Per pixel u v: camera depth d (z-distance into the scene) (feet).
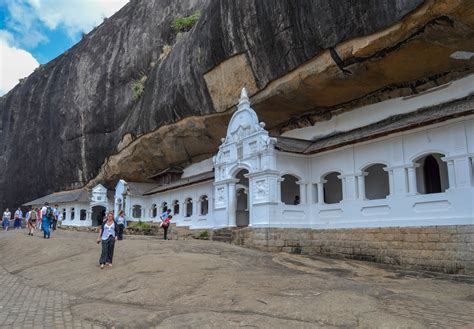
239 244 60.34
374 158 53.11
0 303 26.81
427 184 53.88
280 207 58.23
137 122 103.86
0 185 169.99
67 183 141.69
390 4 44.52
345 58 52.01
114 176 124.98
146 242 55.21
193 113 83.82
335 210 57.41
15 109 177.47
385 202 50.83
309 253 58.23
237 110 68.59
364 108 62.23
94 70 133.69
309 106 66.39
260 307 22.43
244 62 66.74
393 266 46.91
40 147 154.61
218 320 20.25
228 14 66.95
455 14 40.57
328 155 59.67
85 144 130.82
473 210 41.88
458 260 42.11
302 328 18.86
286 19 56.59
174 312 22.63
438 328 18.49
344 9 49.11
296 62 57.77
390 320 19.40
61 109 143.84
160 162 108.68
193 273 32.07
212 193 81.87
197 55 77.51
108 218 39.17
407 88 56.08
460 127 44.37
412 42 46.44
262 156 60.29
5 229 112.68
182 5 118.32
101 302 26.96
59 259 45.34
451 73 51.37
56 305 26.30
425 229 45.55
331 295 24.04
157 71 98.73
